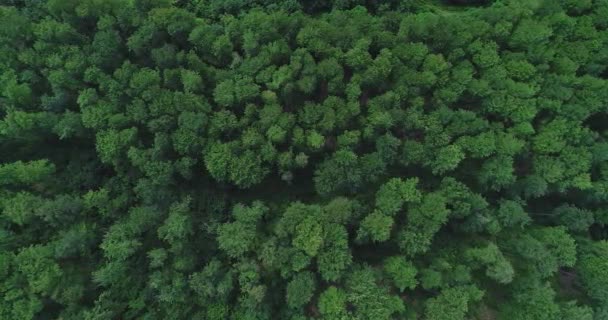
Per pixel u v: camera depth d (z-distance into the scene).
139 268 49.34
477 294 47.00
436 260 49.56
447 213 47.47
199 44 53.09
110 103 51.06
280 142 50.66
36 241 48.28
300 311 46.47
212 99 53.19
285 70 50.94
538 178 51.28
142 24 53.03
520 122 52.38
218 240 47.94
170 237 46.41
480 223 49.25
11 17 51.84
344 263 46.50
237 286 48.19
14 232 47.56
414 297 49.94
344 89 52.50
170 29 52.38
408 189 48.88
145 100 50.22
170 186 51.97
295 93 52.66
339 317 44.69
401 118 51.16
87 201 49.03
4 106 50.03
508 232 52.84
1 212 46.84
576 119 52.53
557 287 52.91
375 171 50.34
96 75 51.28
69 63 50.56
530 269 48.84
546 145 51.88
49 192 52.28
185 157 49.75
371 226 47.88
